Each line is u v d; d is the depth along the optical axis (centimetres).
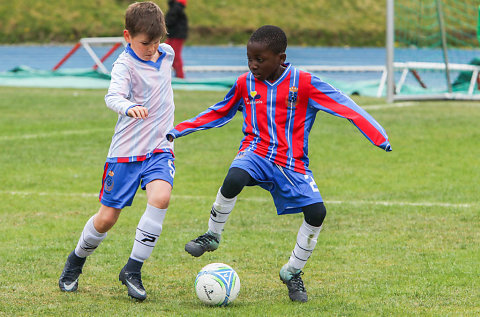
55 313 1209
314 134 3634
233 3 15812
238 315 1202
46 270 1504
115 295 1334
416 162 2922
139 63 1306
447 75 4972
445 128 3788
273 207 2194
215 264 1302
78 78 6269
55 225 1942
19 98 4981
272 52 1248
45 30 13788
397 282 1421
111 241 1766
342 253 1658
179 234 1853
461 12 7850
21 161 2917
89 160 2969
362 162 2933
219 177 2664
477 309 1245
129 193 1320
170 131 1309
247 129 1312
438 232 1855
